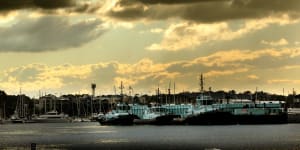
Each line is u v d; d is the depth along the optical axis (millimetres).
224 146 195375
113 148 192125
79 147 197875
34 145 133750
